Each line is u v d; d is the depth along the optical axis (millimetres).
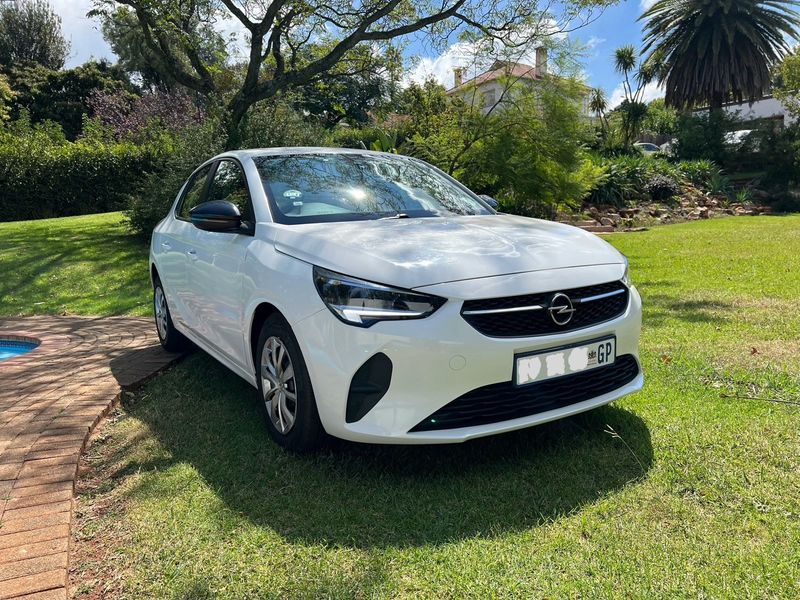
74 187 16875
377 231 2982
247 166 3754
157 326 5027
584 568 2018
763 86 31094
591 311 2779
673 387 3678
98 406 3520
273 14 10820
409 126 16312
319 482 2631
